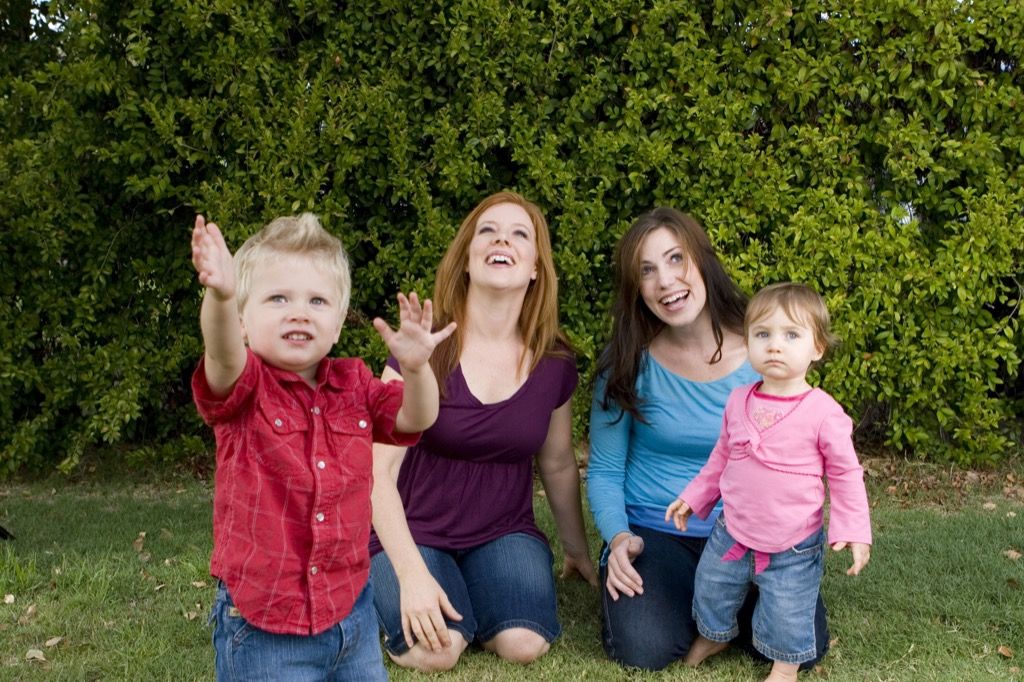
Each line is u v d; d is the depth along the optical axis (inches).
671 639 121.5
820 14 210.7
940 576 151.0
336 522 83.1
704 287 131.9
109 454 243.0
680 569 128.3
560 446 143.6
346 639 84.7
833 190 211.3
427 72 217.9
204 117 207.5
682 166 211.3
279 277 82.4
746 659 125.1
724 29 213.8
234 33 207.9
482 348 132.1
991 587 145.0
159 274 223.5
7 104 219.6
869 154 217.8
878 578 150.8
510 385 130.6
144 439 238.8
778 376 115.2
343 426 85.2
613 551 128.0
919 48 207.0
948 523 183.0
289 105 211.5
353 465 84.7
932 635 128.3
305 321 82.1
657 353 135.8
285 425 82.0
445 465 130.3
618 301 136.6
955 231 212.5
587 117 216.8
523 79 210.7
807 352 114.6
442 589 121.6
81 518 192.2
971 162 209.9
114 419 211.6
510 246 128.1
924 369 217.9
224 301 72.5
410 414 87.8
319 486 81.8
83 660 121.0
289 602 81.2
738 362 133.8
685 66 207.3
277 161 209.9
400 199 221.0
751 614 125.9
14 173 212.1
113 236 219.8
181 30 210.4
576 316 218.8
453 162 208.5
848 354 212.2
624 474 140.0
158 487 221.5
